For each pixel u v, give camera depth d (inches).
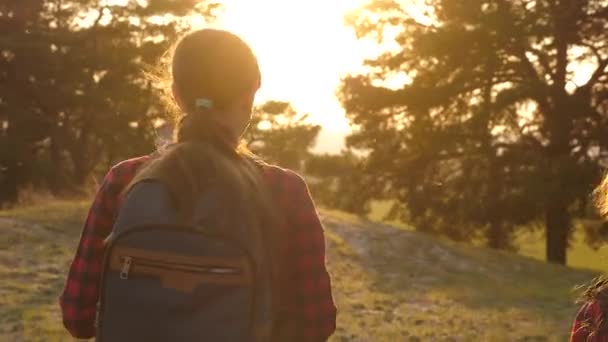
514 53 933.8
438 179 1015.0
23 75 1269.7
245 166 69.3
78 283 73.9
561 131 884.0
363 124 1023.0
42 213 540.4
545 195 818.2
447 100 966.4
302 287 72.4
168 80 73.0
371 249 567.2
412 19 1002.1
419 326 358.3
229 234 62.7
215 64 67.8
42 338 282.5
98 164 1451.8
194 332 60.9
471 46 914.7
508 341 339.3
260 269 63.7
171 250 62.0
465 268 552.1
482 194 945.5
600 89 939.3
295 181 73.1
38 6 1311.5
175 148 66.7
